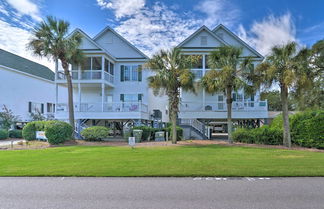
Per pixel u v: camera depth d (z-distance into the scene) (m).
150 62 13.37
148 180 5.34
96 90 20.91
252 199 4.07
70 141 14.16
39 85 26.53
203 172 5.91
